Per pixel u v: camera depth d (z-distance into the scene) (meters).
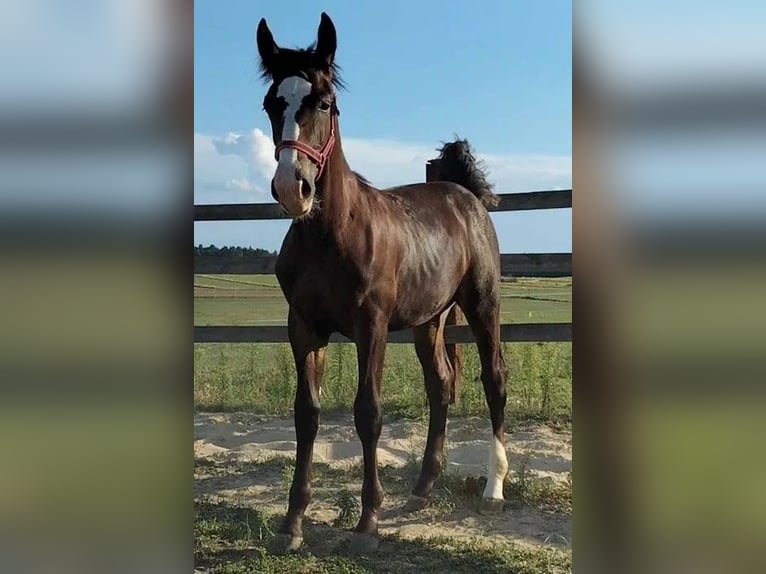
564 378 6.13
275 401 6.12
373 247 3.36
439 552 3.21
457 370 5.66
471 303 4.28
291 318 3.45
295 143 2.96
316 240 3.26
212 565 3.08
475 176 4.88
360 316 3.37
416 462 4.50
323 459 4.77
